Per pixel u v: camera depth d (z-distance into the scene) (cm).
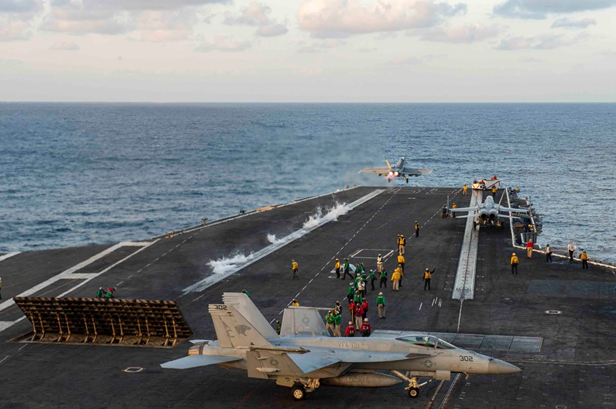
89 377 3738
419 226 7856
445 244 6925
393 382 3344
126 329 4350
